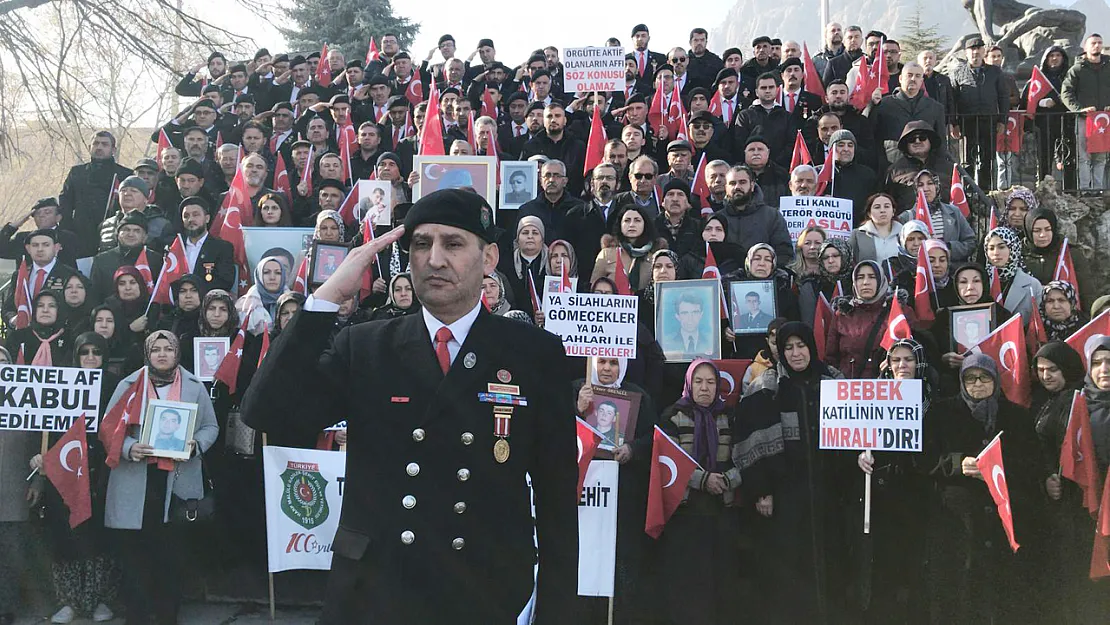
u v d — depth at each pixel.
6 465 6.99
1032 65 16.52
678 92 11.73
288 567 6.45
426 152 9.09
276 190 10.45
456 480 2.68
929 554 6.30
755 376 7.02
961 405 6.42
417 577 2.63
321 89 14.45
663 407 7.57
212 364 7.40
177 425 6.72
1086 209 11.64
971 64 12.55
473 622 2.62
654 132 11.84
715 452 6.67
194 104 14.02
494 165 8.74
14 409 6.76
